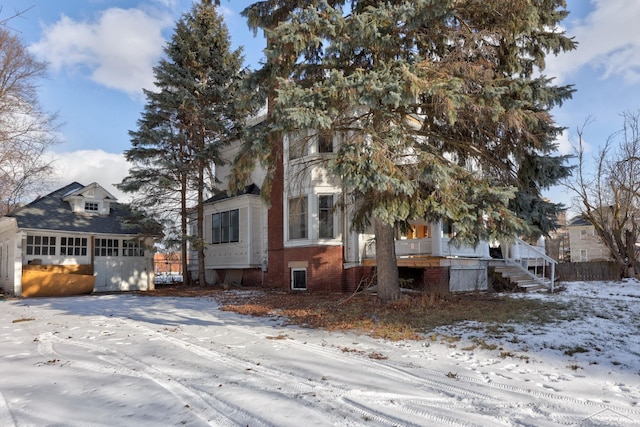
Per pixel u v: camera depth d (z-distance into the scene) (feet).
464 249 47.96
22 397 15.11
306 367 18.95
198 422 12.72
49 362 20.34
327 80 26.71
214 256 72.18
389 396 15.15
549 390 15.89
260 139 30.30
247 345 23.72
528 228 28.40
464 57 29.50
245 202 66.23
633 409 13.96
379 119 30.17
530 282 49.47
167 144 63.00
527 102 27.86
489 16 29.55
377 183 25.30
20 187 92.02
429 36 30.45
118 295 56.70
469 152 34.50
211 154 63.00
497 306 33.96
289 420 12.85
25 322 33.37
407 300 36.14
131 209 63.31
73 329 29.68
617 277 61.82
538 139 30.81
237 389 15.85
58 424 12.68
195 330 28.66
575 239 135.85
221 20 65.21
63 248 63.10
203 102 64.18
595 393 15.53
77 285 59.47
